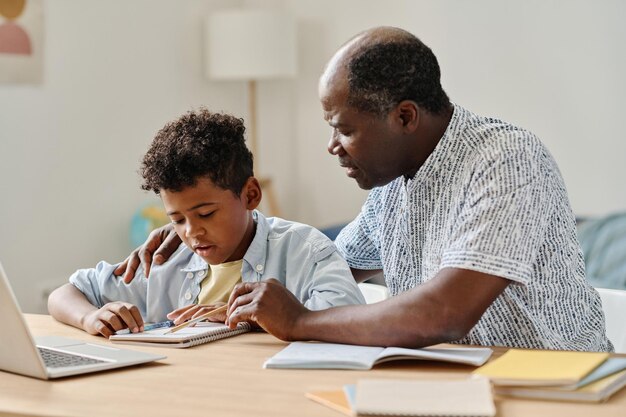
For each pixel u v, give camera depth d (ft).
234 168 5.45
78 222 12.90
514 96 14.62
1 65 11.57
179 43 14.80
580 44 14.11
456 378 4.05
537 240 4.74
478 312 4.55
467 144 5.12
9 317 4.13
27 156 12.03
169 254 6.03
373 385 3.71
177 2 14.73
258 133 16.66
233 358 4.55
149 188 5.62
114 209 13.55
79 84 12.82
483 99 14.84
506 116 14.71
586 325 5.37
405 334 4.51
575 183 14.34
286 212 16.61
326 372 4.20
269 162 16.67
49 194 12.40
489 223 4.66
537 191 4.79
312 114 16.28
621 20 13.80
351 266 6.45
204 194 5.31
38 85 12.14
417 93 5.01
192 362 4.48
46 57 12.23
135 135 13.91
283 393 3.85
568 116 14.28
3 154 11.68
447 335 4.54
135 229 13.24
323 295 5.34
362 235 6.27
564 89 14.26
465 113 5.24
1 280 4.05
